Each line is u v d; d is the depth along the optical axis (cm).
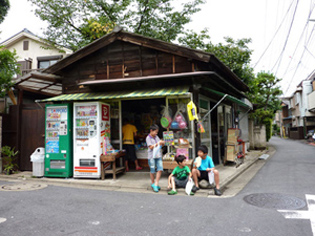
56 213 420
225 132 1029
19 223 372
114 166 698
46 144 738
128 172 794
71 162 731
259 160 1197
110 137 778
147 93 677
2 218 393
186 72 711
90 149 700
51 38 1447
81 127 709
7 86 891
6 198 509
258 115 1756
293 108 3441
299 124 3303
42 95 1212
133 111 945
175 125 698
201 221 384
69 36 1470
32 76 837
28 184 654
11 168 777
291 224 367
